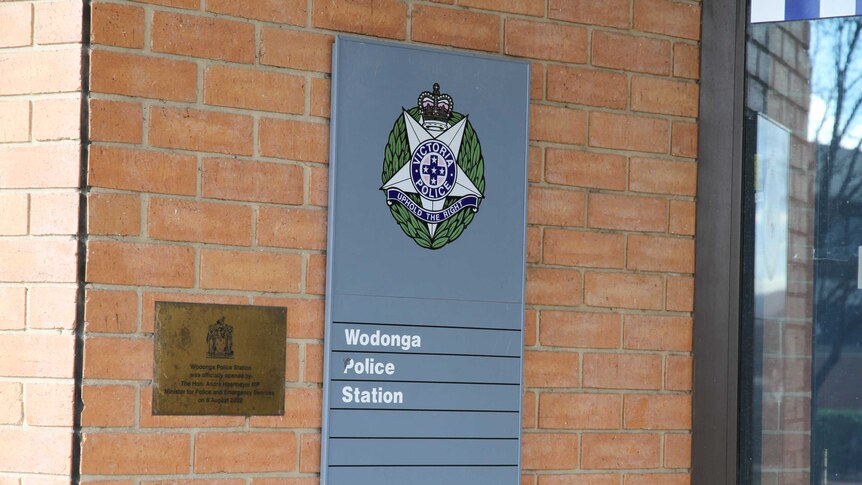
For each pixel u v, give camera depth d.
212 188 3.44
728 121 4.11
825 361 4.05
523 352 3.77
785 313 4.07
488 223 3.74
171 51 3.41
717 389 4.06
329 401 3.51
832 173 4.07
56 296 3.27
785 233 4.09
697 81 4.14
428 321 3.65
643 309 4.01
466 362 3.69
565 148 3.93
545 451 3.85
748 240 4.10
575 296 3.92
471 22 3.80
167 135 3.39
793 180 4.09
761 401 4.07
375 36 3.67
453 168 3.71
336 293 3.54
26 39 3.35
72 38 3.31
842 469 4.02
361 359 3.56
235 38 3.49
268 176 3.51
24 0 3.35
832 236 4.06
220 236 3.44
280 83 3.54
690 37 4.13
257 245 3.49
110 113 3.32
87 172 3.29
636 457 3.97
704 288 4.09
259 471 3.46
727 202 4.10
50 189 3.30
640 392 3.99
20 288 3.31
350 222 3.57
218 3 3.47
